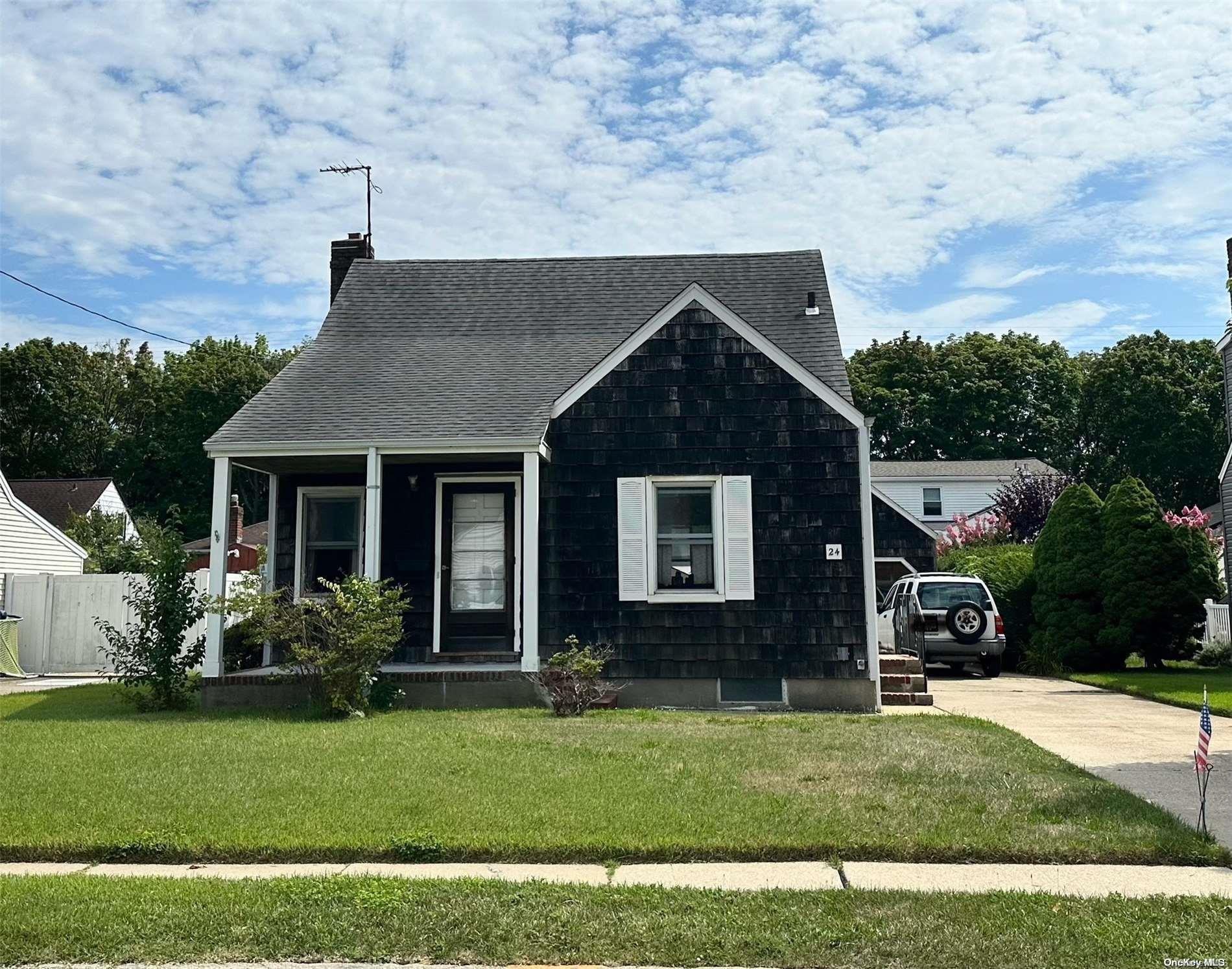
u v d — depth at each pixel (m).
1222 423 56.16
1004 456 60.31
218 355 65.31
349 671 12.05
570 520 14.25
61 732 10.87
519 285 17.66
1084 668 20.94
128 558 32.34
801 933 5.33
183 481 58.91
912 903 5.75
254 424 13.91
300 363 15.81
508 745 9.95
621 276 17.73
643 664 13.96
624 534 14.16
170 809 7.58
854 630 13.85
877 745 10.00
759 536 14.08
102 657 23.50
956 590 20.72
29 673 23.34
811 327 16.17
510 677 13.49
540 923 5.46
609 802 7.71
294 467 14.83
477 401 14.40
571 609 14.09
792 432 14.21
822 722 11.80
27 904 5.73
